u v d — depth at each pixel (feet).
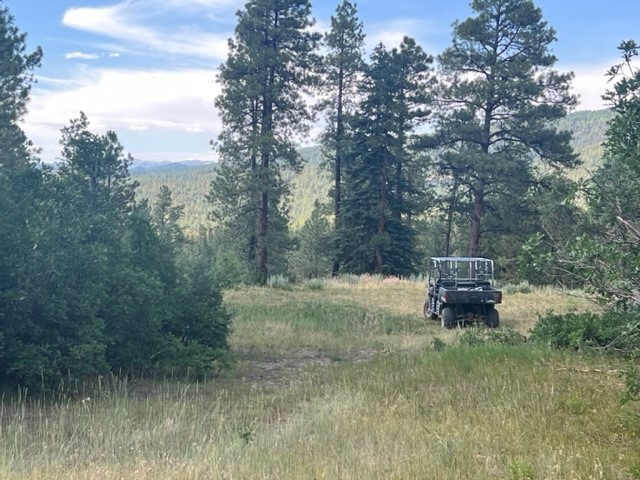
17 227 28.19
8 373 28.14
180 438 22.04
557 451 19.19
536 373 30.42
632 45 22.79
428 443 20.59
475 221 125.49
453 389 28.68
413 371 33.24
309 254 190.08
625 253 20.92
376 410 25.44
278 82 116.06
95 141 43.60
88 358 28.55
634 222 21.33
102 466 18.38
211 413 26.61
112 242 33.63
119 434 21.66
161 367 34.96
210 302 38.17
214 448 19.42
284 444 20.85
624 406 24.07
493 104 122.93
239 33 115.03
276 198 120.06
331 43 144.05
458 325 52.39
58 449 20.52
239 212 116.57
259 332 49.85
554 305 72.54
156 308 33.83
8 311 27.55
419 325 56.49
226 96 112.68
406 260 135.74
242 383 33.35
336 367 36.94
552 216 64.80
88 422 23.85
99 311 31.73
